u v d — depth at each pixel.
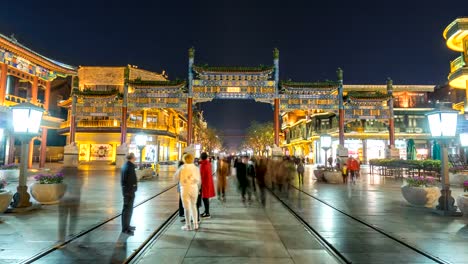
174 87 34.16
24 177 12.16
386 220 10.80
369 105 35.00
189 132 33.50
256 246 7.91
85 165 53.09
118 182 23.59
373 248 7.75
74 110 36.75
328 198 16.14
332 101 34.25
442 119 11.95
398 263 6.74
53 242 8.04
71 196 16.12
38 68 37.25
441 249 7.62
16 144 54.25
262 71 33.53
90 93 36.38
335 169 25.73
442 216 11.48
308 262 6.83
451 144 40.38
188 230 9.50
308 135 73.25
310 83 33.97
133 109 34.97
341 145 33.69
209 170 11.48
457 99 56.81
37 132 12.50
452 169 22.69
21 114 12.02
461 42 32.34
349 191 19.22
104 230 9.36
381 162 32.91
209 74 33.84
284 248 7.79
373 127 59.78
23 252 7.27
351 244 8.05
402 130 59.59
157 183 23.78
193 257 7.09
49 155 66.50
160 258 7.02
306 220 10.85
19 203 11.91
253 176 18.47
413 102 62.25
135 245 7.91
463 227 9.81
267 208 13.44
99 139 57.78
